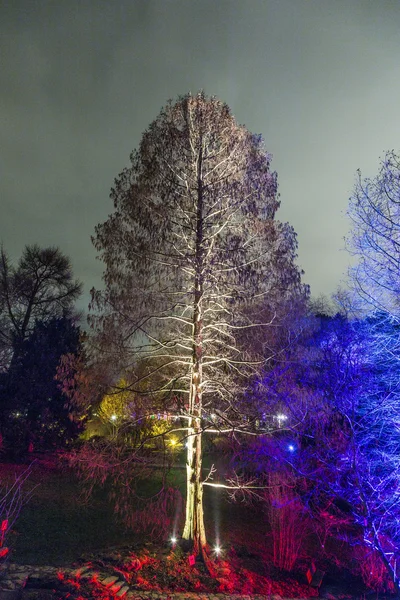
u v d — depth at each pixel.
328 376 12.43
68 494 14.75
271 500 14.86
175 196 12.01
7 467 17.11
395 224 11.40
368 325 12.49
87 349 11.31
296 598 10.45
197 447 11.72
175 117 12.53
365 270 11.88
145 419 11.41
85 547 11.22
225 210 12.05
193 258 11.68
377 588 11.79
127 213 11.73
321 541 14.59
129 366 11.43
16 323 28.80
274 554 12.83
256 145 12.66
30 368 21.16
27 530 11.52
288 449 14.00
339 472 12.43
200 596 9.52
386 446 11.85
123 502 14.73
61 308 29.73
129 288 11.29
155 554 11.17
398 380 11.69
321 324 14.59
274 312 11.98
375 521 10.98
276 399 12.02
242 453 14.73
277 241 12.28
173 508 14.62
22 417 20.48
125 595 8.89
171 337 11.97
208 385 11.89
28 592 8.09
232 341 12.00
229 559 12.02
